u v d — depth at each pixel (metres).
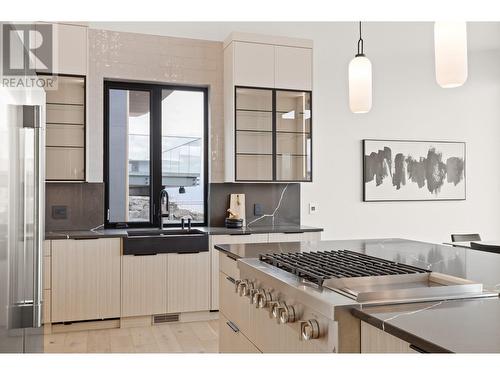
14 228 1.69
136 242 4.09
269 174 4.70
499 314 1.39
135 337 3.84
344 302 1.53
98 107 4.45
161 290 4.18
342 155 5.42
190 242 4.25
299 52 4.76
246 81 4.57
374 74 5.58
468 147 6.02
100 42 4.45
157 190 4.79
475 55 6.05
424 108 5.80
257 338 2.33
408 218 5.73
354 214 5.47
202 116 4.96
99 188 4.47
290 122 4.76
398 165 5.66
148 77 4.60
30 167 1.86
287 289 1.84
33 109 1.87
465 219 6.02
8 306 1.63
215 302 4.35
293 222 5.17
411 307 1.49
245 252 2.66
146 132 4.77
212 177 4.85
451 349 1.08
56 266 3.88
